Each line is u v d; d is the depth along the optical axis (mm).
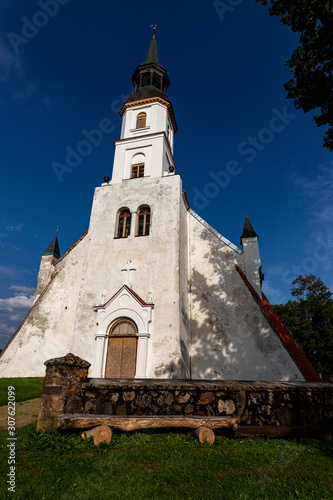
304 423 6656
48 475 4195
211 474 4418
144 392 6535
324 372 36531
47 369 6359
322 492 3922
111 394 6488
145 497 3711
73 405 6262
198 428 5961
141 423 5879
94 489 3893
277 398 6766
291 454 5371
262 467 4770
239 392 6637
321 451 5602
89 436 5574
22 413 8203
